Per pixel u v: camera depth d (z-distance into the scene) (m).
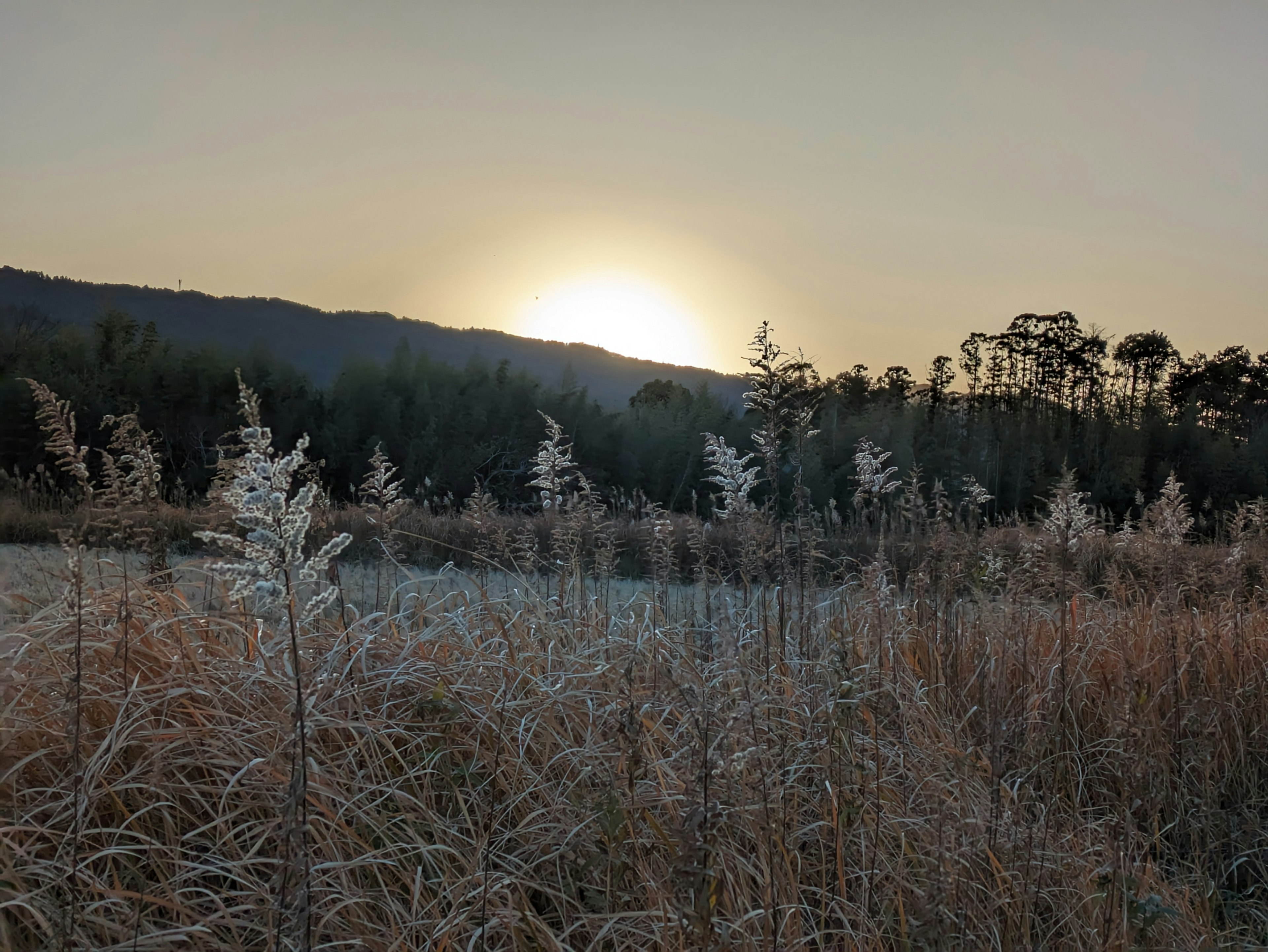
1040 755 4.46
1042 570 5.92
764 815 2.99
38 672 3.28
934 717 4.44
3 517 9.60
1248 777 4.88
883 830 3.47
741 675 3.65
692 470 37.03
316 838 2.81
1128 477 37.44
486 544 6.32
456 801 3.32
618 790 3.23
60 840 2.73
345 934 2.58
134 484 4.30
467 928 2.67
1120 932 3.15
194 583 4.38
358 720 3.39
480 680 3.89
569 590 5.49
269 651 3.31
